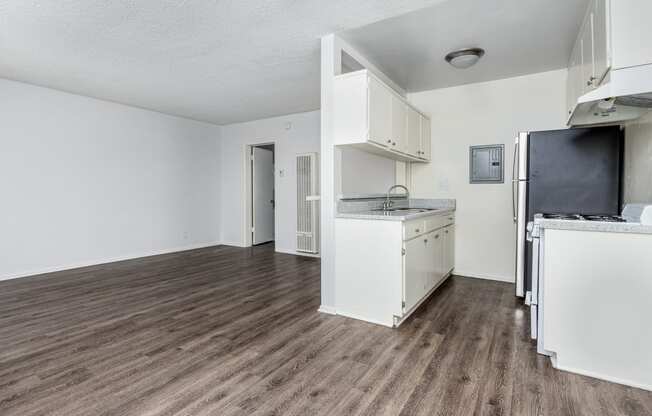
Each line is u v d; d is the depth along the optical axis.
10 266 3.91
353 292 2.71
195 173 6.02
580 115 2.30
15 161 3.92
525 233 2.99
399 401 1.62
